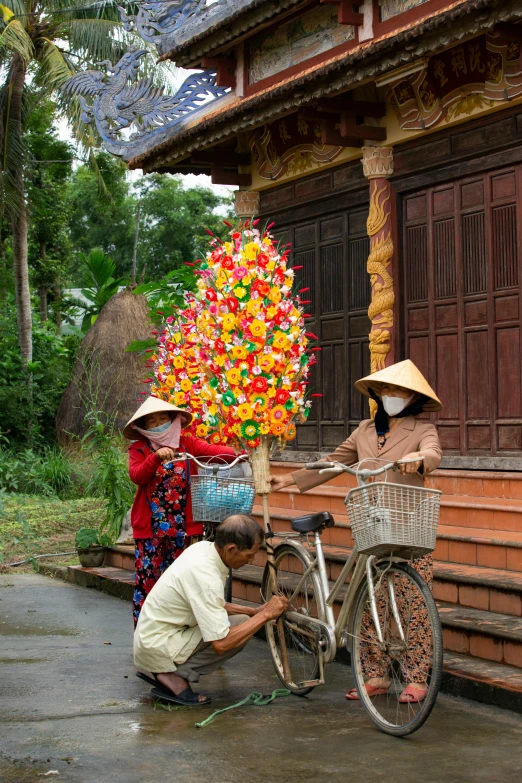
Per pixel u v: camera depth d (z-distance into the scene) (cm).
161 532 580
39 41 2061
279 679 541
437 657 429
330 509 848
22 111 2103
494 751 421
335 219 951
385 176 859
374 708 466
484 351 782
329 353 960
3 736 450
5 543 1206
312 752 423
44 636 703
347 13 865
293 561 595
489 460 769
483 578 598
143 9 1069
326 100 816
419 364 845
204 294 558
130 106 1056
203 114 1041
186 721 475
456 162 799
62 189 2897
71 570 985
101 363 1966
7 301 2547
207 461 584
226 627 480
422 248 842
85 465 1698
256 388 525
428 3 808
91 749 429
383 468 448
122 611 811
